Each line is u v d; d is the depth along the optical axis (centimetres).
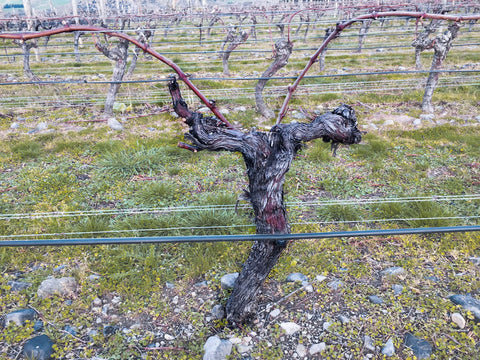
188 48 2025
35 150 777
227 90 1146
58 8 4672
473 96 1041
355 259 466
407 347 349
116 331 374
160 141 813
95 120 951
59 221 536
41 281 434
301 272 446
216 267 458
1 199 598
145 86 1212
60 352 349
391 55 1683
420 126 878
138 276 440
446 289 416
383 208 557
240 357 346
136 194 616
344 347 353
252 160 306
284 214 332
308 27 2239
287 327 371
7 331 370
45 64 1650
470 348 344
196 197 602
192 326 380
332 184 638
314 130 307
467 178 638
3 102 1080
